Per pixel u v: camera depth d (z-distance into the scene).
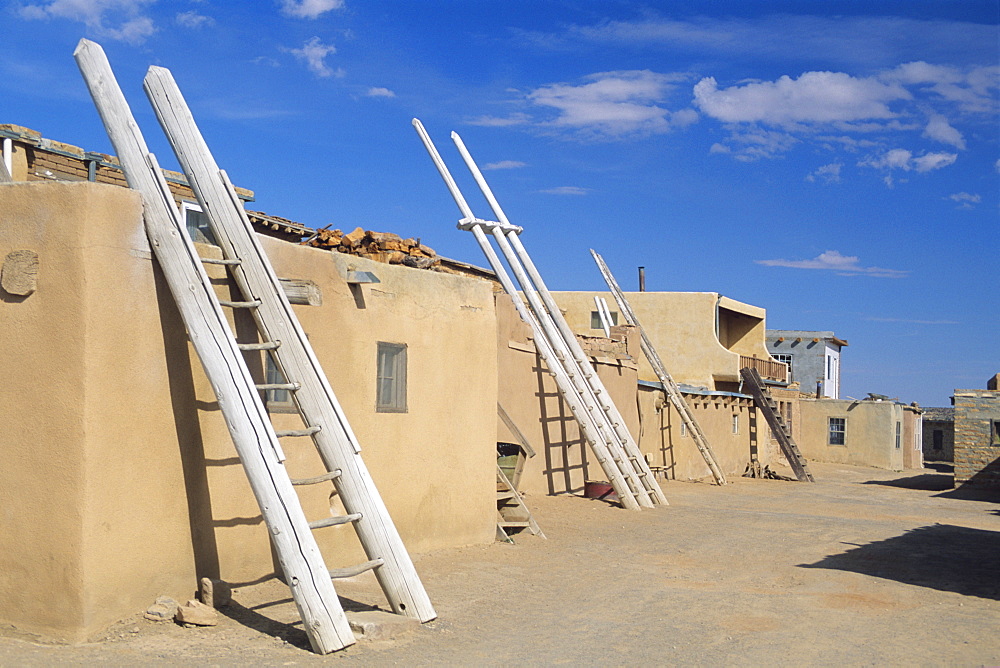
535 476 17.27
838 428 43.50
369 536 7.48
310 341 8.70
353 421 9.31
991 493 27.50
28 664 5.93
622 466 17.31
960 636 7.69
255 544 8.06
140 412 6.93
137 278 6.94
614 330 23.64
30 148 11.91
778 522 16.38
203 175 7.83
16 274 6.70
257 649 6.51
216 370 6.91
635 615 8.41
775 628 7.93
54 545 6.49
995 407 28.61
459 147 18.47
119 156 7.24
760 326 36.50
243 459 6.79
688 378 31.86
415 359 10.45
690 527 15.04
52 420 6.55
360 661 6.44
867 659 6.92
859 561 11.91
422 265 12.34
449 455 11.12
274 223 14.74
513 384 16.56
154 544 7.03
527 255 18.19
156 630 6.72
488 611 8.34
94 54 7.39
